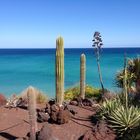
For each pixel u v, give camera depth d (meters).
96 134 10.48
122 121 11.12
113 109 11.98
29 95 9.40
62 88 12.54
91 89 17.47
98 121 11.28
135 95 13.77
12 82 42.56
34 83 40.47
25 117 12.05
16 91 32.78
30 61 93.12
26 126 11.27
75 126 11.34
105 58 95.81
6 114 12.22
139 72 15.04
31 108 9.45
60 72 12.41
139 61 15.19
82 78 14.69
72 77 47.03
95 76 46.56
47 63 82.81
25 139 9.84
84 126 11.38
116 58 94.94
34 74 54.38
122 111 11.56
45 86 36.69
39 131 9.88
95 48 15.66
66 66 69.81
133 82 15.02
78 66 69.38
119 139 10.84
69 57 110.31
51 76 50.31
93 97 16.56
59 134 10.72
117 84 15.79
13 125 11.34
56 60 12.46
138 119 11.19
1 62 91.75
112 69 57.84
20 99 13.38
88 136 10.39
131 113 11.52
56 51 12.40
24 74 54.84
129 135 10.81
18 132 10.84
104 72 52.69
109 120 11.44
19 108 12.98
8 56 132.50
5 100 13.38
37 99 15.09
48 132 9.67
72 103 14.01
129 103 12.89
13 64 82.25
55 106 11.67
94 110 13.20
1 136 10.52
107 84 36.72
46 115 11.56
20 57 120.12
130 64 15.42
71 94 17.98
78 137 10.60
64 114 11.43
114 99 13.41
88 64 72.88
